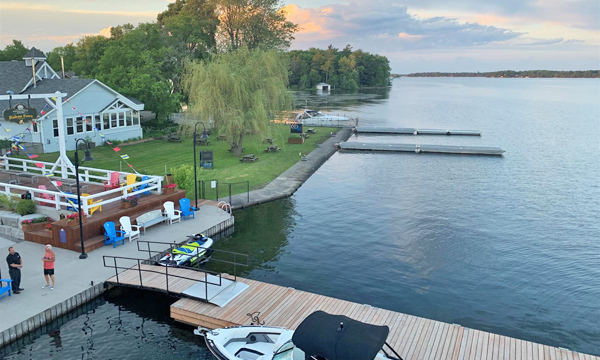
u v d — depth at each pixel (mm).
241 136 42969
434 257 21703
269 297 15977
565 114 97438
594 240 24219
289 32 73188
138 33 62469
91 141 43969
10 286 15508
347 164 43688
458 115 93438
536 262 21312
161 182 28062
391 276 19500
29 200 22000
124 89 52438
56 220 21672
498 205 30453
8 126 39688
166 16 94062
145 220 21844
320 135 60969
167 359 13383
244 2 68438
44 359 13195
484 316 16406
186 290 16062
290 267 20281
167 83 54906
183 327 15180
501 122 81625
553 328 15711
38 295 15672
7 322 13945
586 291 18484
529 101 139250
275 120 46375
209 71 39938
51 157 37906
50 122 39906
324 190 33625
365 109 104562
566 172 40844
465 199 31812
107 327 15008
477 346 13086
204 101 39500
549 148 53812
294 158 44062
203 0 77125
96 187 26266
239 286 16672
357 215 27875
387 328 10875
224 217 24953
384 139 60062
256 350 12727
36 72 44781
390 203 30547
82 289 16141
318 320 11188
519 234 24984
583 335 15320
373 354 10016
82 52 85875
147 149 45438
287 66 49906
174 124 58594
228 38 73438
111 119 46906
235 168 38531
